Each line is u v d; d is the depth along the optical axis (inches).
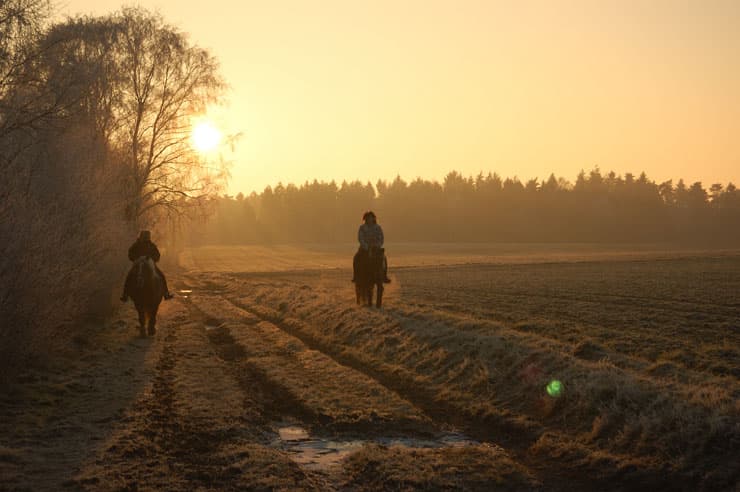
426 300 997.8
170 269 2669.8
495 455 297.6
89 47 985.5
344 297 977.5
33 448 292.7
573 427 332.8
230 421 347.9
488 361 448.1
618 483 268.4
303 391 421.7
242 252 4554.6
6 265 382.9
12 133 491.2
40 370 457.7
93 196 585.9
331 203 6761.8
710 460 264.7
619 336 591.8
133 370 485.4
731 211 6318.9
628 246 5068.9
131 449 292.4
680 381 374.0
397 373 486.3
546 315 776.9
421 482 258.8
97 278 625.3
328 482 262.5
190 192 1283.2
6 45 453.4
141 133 1200.2
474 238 6304.1
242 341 645.3
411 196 6545.3
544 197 6427.2
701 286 1230.9
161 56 1187.9
